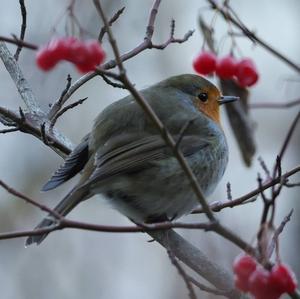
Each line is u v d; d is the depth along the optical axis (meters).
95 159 8.80
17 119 9.44
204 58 8.56
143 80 15.12
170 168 8.98
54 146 9.55
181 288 13.89
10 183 14.46
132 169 8.88
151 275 14.30
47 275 14.05
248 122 11.02
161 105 9.58
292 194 13.61
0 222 14.06
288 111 14.84
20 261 14.11
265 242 6.68
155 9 9.38
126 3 14.65
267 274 6.64
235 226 13.02
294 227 13.35
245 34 10.18
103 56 6.60
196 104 9.91
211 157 9.49
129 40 14.75
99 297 14.00
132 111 9.16
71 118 14.73
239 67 8.52
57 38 6.62
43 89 13.61
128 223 14.70
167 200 9.11
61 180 8.91
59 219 6.84
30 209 14.23
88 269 14.24
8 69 10.28
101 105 14.88
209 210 6.70
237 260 6.71
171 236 8.75
